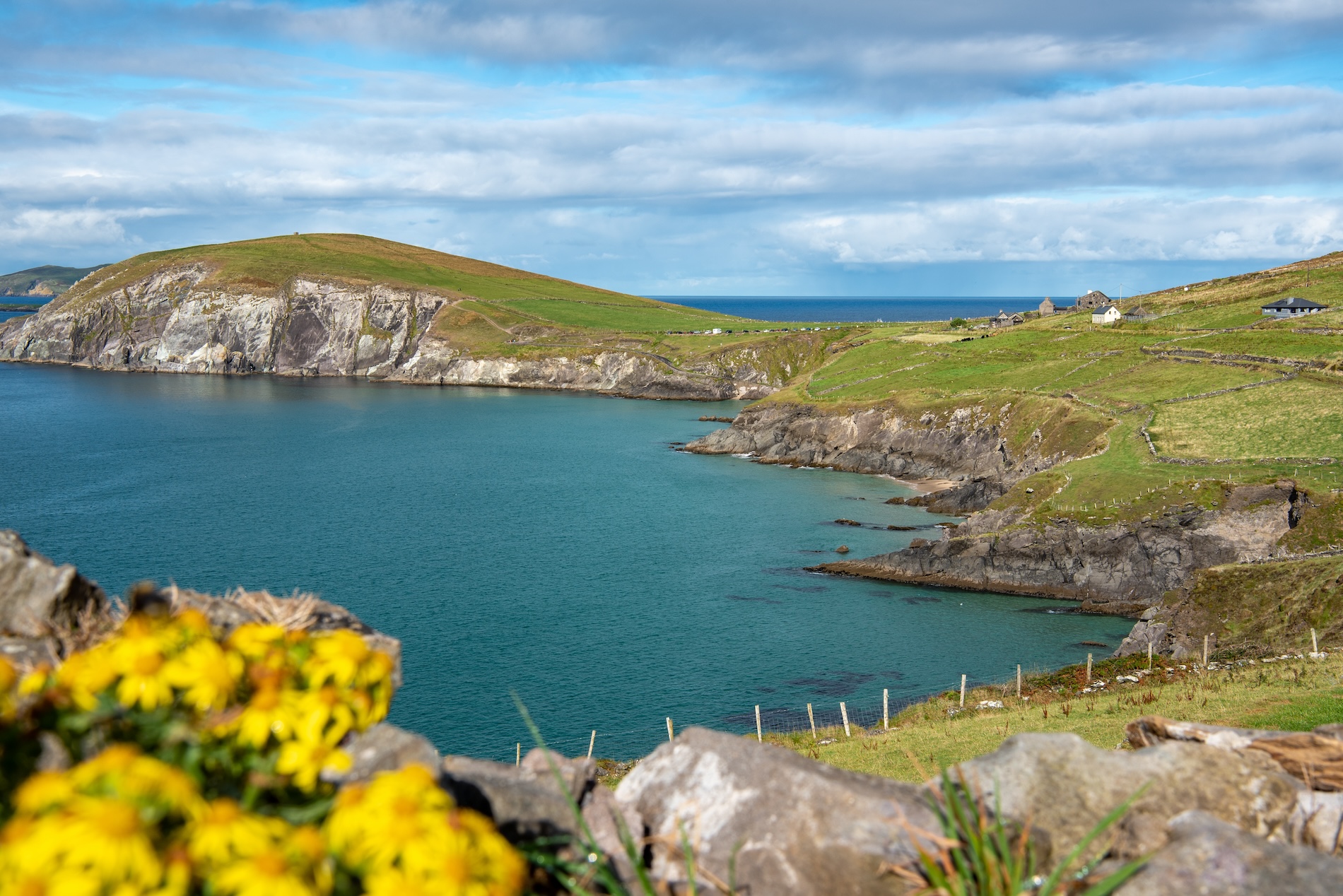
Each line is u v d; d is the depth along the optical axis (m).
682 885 5.72
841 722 45.59
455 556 77.56
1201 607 49.44
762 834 5.82
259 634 4.82
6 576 5.56
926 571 71.44
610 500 101.25
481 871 3.74
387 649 5.83
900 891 5.35
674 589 68.88
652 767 6.68
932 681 51.88
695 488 107.69
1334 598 42.16
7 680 4.06
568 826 5.63
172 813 3.50
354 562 75.31
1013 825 5.77
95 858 3.00
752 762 6.30
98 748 4.17
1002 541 70.69
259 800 4.25
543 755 6.43
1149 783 5.42
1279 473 72.50
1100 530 69.06
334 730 4.38
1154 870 5.09
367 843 3.65
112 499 98.19
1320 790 7.42
